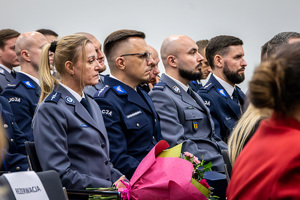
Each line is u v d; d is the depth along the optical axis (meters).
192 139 4.42
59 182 2.33
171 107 4.42
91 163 3.31
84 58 3.42
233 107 4.91
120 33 4.10
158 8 7.20
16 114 4.43
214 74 5.10
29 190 2.19
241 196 1.52
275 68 1.49
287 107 1.50
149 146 3.97
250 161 1.54
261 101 1.50
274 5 7.50
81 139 3.30
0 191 2.11
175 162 2.99
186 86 4.66
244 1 7.43
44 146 3.16
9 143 4.09
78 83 3.44
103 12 7.02
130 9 7.11
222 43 5.04
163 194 2.91
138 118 3.94
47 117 3.20
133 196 2.99
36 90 4.60
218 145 4.52
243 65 5.05
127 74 4.09
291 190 1.39
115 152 3.72
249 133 2.36
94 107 3.59
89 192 2.95
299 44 1.54
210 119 4.59
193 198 2.88
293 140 1.45
